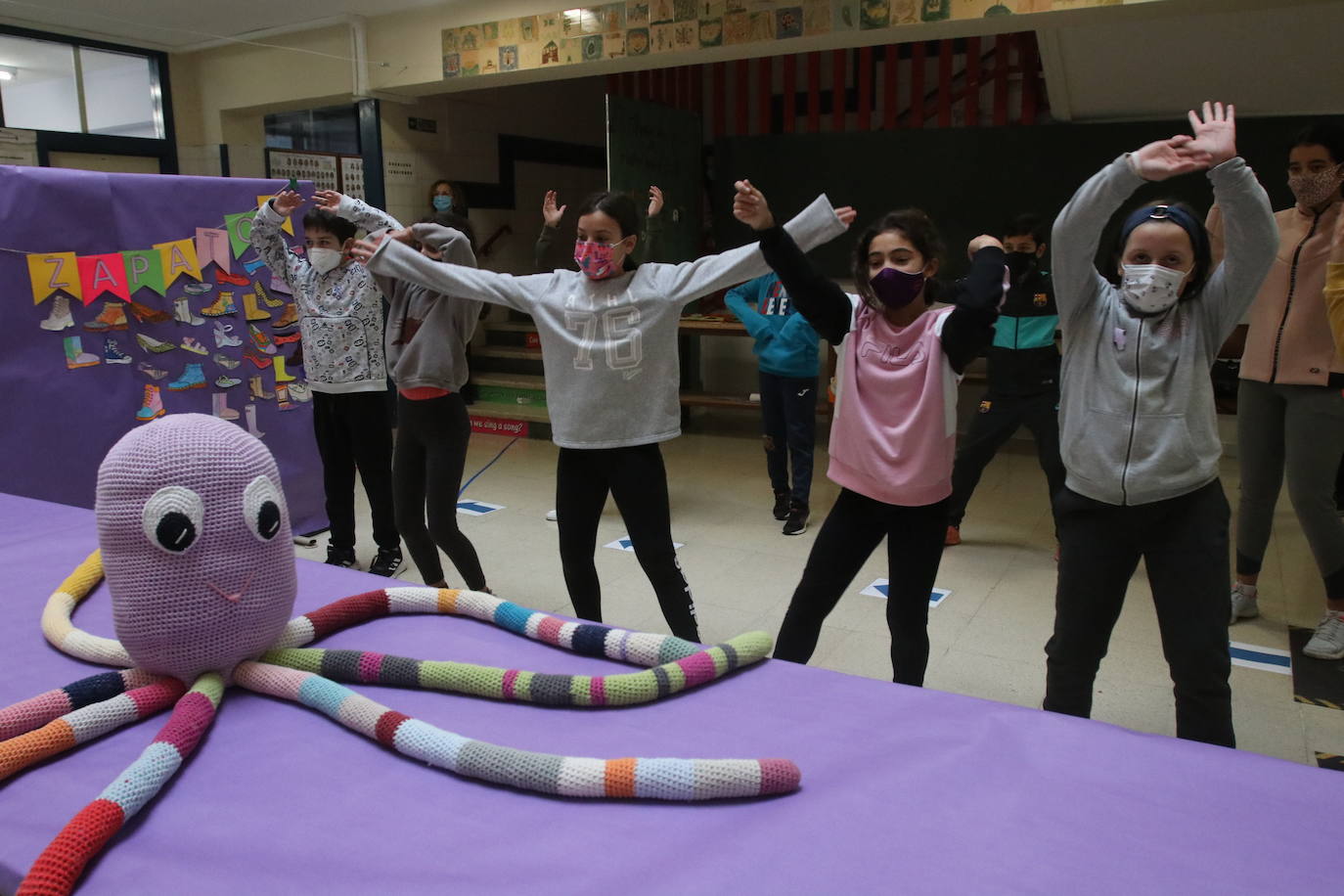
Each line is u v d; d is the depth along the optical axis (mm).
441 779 1104
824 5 4379
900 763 1105
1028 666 2678
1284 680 2578
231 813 1038
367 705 1206
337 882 920
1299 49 4746
